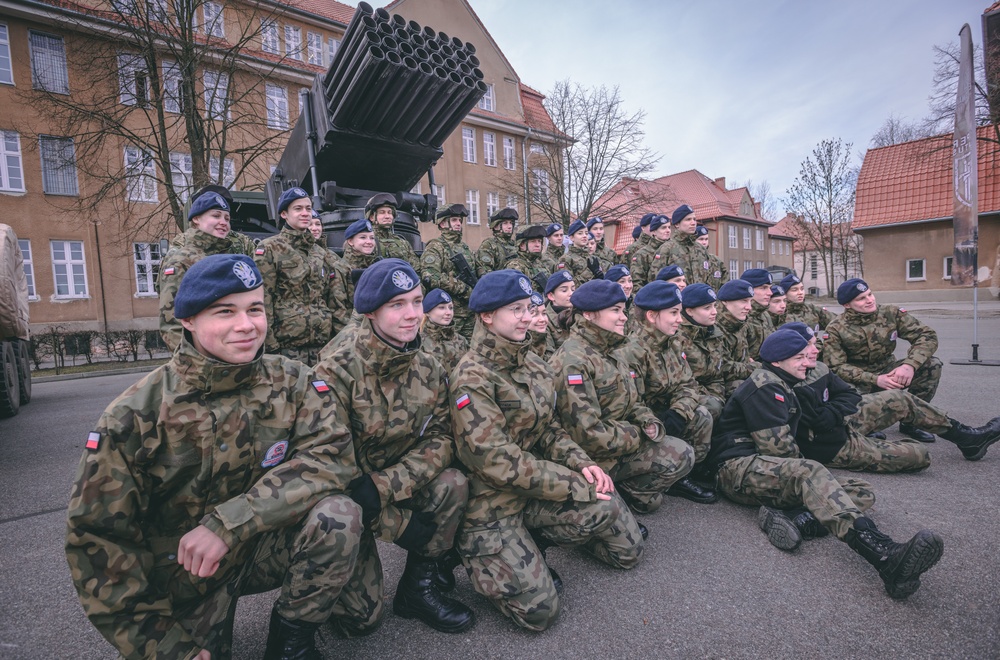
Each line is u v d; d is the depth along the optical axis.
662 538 2.81
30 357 13.60
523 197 23.75
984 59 17.98
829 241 39.38
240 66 15.03
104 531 1.49
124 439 1.52
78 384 10.95
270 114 19.03
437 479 2.15
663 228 6.84
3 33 16.83
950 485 3.30
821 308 5.58
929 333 4.38
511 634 2.05
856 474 3.55
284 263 4.11
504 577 2.06
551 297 4.52
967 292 23.17
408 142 4.93
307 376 1.92
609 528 2.42
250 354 1.66
